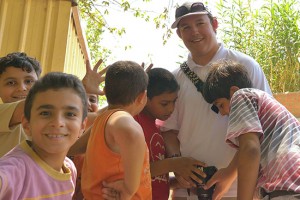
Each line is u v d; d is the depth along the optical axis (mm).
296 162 1878
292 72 5289
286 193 1837
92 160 1991
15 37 3910
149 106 2568
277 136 2008
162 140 2688
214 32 2928
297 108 4379
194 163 2445
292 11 5703
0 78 2492
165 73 2568
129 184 1798
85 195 2029
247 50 5789
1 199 1414
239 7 6027
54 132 1598
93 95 2781
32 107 1647
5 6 3938
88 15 7602
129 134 1799
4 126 2109
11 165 1479
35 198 1544
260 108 2125
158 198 2484
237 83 2340
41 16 3988
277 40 5543
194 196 2635
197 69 2881
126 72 2113
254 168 1912
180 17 2869
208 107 2717
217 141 2656
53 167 1675
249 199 1905
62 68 3912
